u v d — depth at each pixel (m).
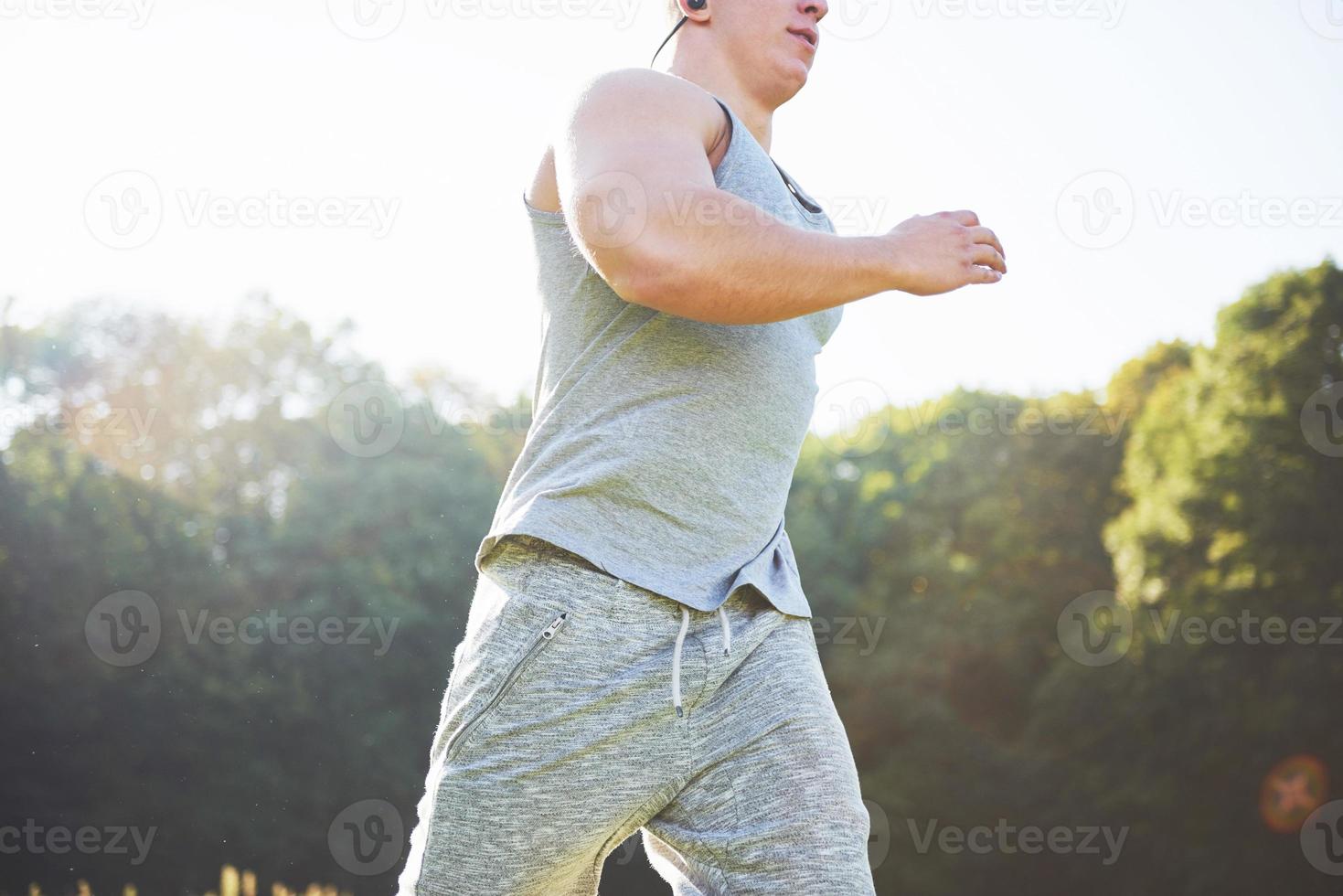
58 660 20.06
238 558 21.98
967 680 21.80
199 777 20.05
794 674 1.54
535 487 1.53
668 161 1.38
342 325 24.84
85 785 19.64
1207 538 17.91
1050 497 22.56
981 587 22.56
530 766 1.45
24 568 20.34
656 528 1.50
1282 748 16.77
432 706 21.61
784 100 1.79
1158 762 17.88
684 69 1.77
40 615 20.17
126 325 23.59
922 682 21.83
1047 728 19.55
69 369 22.91
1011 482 22.94
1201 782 17.42
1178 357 21.00
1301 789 16.69
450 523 22.95
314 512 22.64
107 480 21.77
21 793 19.23
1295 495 17.03
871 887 1.46
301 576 21.89
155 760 19.97
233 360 23.94
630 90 1.46
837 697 22.34
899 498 24.12
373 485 22.92
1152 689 18.05
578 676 1.46
